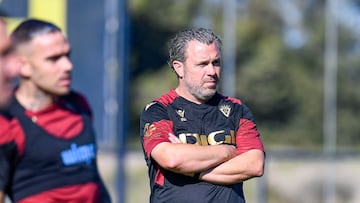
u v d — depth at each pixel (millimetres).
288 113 78000
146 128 15102
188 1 86438
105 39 30172
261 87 78812
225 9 48531
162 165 14609
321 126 76812
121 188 29453
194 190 14742
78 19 29906
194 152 14570
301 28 86562
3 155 12602
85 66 30094
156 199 15008
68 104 13602
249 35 86125
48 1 27766
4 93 12102
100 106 30156
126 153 30578
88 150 13477
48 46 12953
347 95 71688
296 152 36125
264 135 76750
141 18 84125
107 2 30266
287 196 48031
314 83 79625
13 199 12938
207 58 14914
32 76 12961
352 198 48188
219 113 15305
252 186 43062
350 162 45938
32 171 12875
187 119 15102
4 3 26953
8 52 11906
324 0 86750
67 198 13070
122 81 29906
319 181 48062
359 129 70250
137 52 82812
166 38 84375
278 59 82438
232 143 15172
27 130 12836
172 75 81938
